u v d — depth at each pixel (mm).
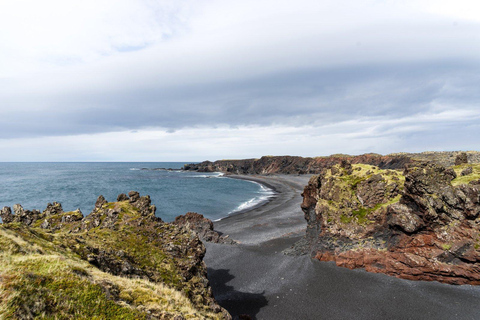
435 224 29641
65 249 14797
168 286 17828
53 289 10250
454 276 27266
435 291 26500
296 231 53312
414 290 26969
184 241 23047
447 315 23078
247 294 28203
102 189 123125
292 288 28984
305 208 46281
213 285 30406
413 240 30406
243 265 35812
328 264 33656
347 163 46062
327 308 25141
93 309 10508
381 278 29609
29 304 9133
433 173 30812
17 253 11625
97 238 19641
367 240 34031
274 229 56500
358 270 31719
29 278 10141
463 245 27469
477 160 121250
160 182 169000
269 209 82062
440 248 28625
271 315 24344
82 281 11461
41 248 13109
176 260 20984
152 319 11586
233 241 46562
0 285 9180
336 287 28594
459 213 29141
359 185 38906
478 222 27953
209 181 184625
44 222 32375
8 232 13031
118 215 24719
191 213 55531
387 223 33188
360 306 25156
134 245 20484
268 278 31688
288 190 135625
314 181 44469
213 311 18484
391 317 23422
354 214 37062
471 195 28766
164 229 24094
